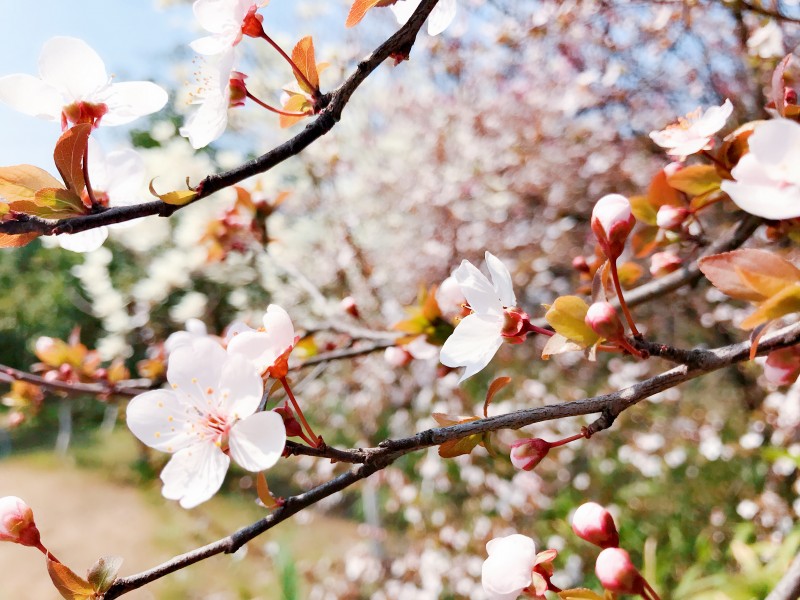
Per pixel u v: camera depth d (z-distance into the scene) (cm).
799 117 13
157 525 78
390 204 64
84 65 12
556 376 56
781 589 12
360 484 57
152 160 57
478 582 46
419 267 60
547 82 56
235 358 11
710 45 39
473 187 59
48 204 11
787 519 38
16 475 98
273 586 50
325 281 61
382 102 67
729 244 18
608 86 47
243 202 29
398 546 59
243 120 61
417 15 12
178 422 11
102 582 10
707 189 14
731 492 46
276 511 11
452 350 13
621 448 50
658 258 19
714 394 54
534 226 59
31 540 11
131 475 96
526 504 47
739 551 32
